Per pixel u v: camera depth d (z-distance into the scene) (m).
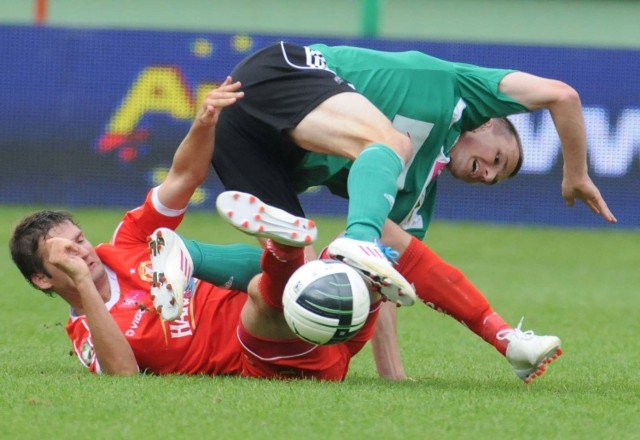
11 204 42.84
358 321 11.05
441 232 39.88
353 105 12.48
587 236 40.47
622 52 41.31
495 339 12.73
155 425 10.20
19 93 42.50
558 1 54.62
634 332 20.08
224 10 54.94
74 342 13.55
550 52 41.41
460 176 14.53
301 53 13.07
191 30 42.12
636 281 30.02
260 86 12.95
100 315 12.76
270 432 9.98
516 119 41.72
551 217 42.19
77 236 13.27
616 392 12.64
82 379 12.45
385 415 10.73
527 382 12.77
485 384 13.23
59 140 42.59
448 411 10.98
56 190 42.72
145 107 42.38
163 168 42.44
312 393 11.66
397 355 14.08
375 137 12.22
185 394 11.51
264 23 54.94
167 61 42.28
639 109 41.41
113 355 12.83
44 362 14.59
